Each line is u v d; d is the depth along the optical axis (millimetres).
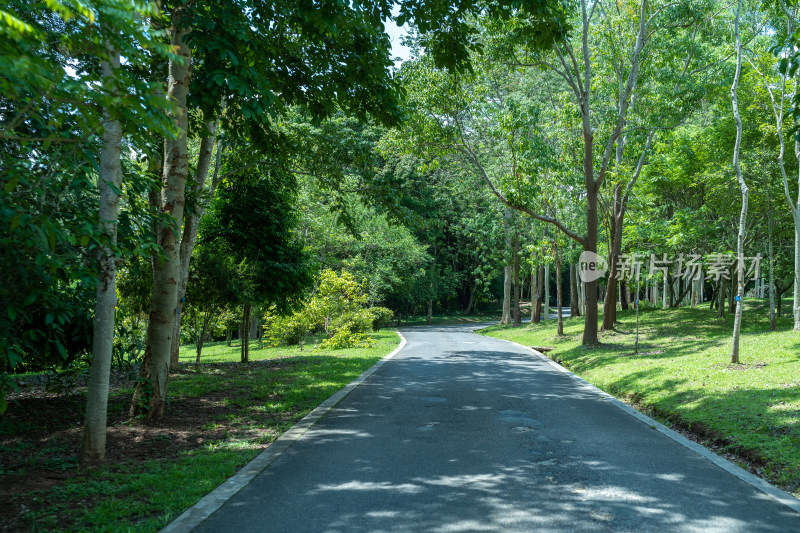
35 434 7152
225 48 6836
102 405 5871
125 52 3875
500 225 33000
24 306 5113
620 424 7871
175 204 8031
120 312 9641
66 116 3789
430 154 20250
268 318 23922
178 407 9031
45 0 3174
